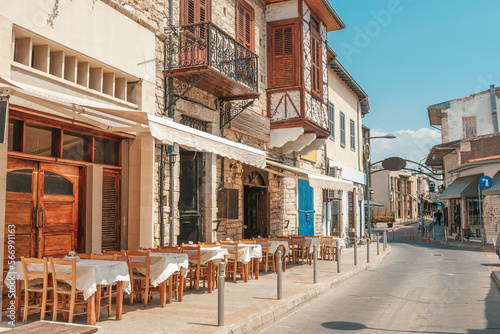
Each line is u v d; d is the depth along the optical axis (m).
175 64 11.06
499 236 15.78
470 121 33.88
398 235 41.81
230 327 6.26
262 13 16.02
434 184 53.28
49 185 8.18
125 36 9.49
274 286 10.20
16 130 7.52
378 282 12.00
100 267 6.32
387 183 67.12
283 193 17.67
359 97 30.72
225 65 11.45
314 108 16.73
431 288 10.90
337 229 24.83
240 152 9.96
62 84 8.03
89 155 9.02
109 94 9.33
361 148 31.08
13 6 6.98
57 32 7.81
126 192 9.82
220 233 13.03
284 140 15.71
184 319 6.76
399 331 6.70
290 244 15.45
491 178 24.86
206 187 12.55
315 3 16.62
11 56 6.99
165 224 10.55
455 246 27.03
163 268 7.68
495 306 8.51
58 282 6.56
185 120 11.80
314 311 8.30
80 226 8.80
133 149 9.88
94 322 6.20
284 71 15.87
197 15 12.07
